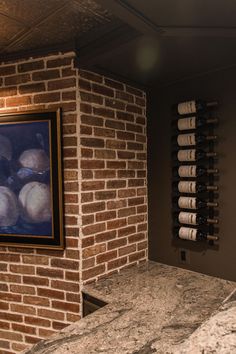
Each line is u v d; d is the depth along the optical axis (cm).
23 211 200
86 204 192
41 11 151
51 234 194
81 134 188
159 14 130
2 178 204
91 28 169
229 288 183
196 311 152
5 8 148
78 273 188
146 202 246
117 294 175
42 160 194
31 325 202
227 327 99
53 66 190
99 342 127
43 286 198
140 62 183
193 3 122
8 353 209
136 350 120
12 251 206
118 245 217
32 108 197
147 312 152
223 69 194
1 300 210
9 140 202
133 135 232
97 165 200
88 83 193
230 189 193
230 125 192
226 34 147
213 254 204
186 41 155
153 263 239
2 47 192
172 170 226
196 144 207
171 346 121
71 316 191
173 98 227
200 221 204
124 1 121
